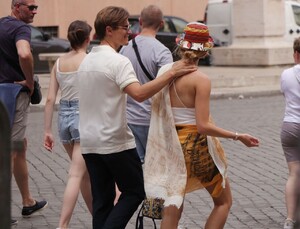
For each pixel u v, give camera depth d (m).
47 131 7.68
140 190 6.60
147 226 8.19
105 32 6.59
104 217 6.71
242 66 27.03
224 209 6.46
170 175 6.25
